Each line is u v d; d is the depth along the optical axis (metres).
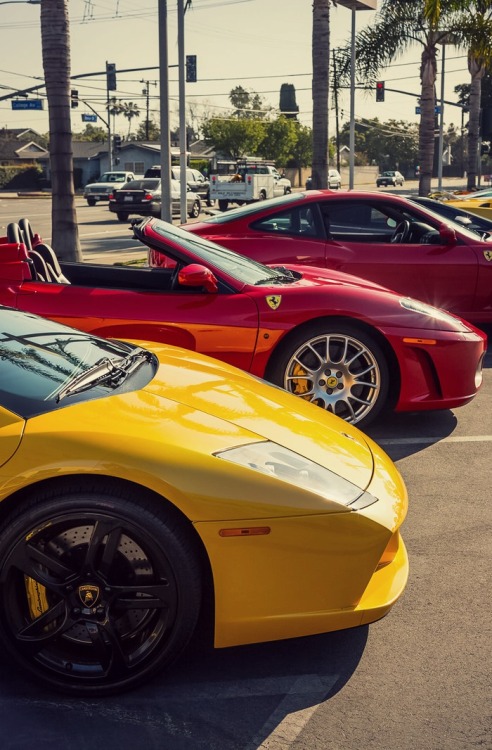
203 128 83.56
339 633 3.16
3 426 2.68
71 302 5.09
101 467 2.58
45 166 93.69
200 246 5.59
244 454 2.77
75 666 2.73
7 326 3.52
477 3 23.97
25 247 5.29
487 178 69.00
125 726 2.61
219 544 2.61
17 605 2.70
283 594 2.70
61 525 2.64
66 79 12.55
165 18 16.70
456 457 5.13
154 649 2.69
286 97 93.25
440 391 5.37
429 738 2.55
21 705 2.71
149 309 5.10
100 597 2.67
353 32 28.11
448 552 3.83
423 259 7.94
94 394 2.98
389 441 5.42
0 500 2.61
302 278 5.78
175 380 3.39
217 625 2.70
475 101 37.56
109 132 72.62
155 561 2.64
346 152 120.62
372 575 2.79
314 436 3.13
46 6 12.32
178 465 2.62
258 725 2.62
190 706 2.71
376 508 2.80
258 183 39.12
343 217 8.05
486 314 8.18
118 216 30.59
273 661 2.97
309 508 2.66
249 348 5.14
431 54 25.22
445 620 3.25
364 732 2.59
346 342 5.27
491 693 2.79
